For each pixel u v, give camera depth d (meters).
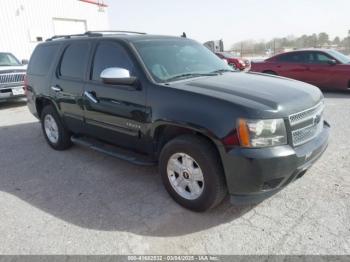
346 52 28.34
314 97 3.30
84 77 4.38
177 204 3.44
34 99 5.61
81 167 4.63
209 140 3.05
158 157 3.65
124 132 3.85
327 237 2.75
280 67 11.06
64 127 5.14
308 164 3.05
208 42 24.48
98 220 3.21
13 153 5.44
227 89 3.17
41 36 17.67
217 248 2.71
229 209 3.29
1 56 11.01
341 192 3.47
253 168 2.74
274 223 3.00
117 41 3.97
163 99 3.28
